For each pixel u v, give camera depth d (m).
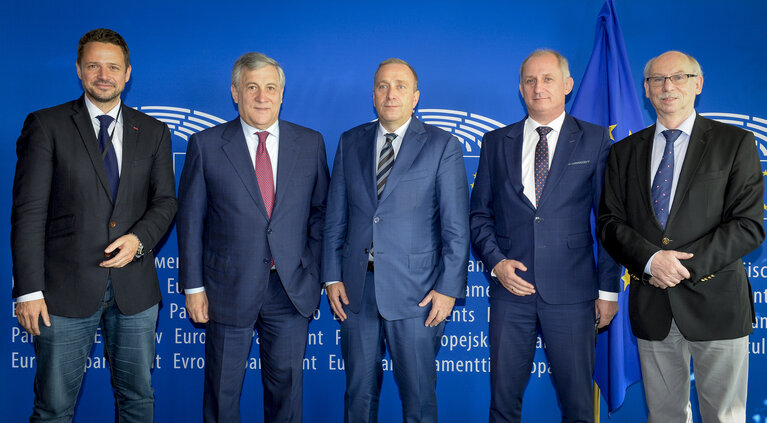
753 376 2.70
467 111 2.77
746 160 1.93
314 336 2.85
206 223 2.29
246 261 2.18
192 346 2.83
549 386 2.80
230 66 2.79
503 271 2.14
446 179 2.17
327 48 2.79
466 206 2.19
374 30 2.78
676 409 2.12
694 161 1.98
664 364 2.10
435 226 2.23
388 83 2.16
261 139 2.28
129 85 2.80
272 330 2.29
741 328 1.94
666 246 1.95
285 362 2.28
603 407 2.80
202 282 2.22
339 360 2.85
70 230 2.06
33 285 1.98
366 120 2.79
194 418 2.84
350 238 2.22
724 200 1.95
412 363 2.16
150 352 2.22
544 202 2.17
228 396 2.24
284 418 2.30
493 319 2.28
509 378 2.23
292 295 2.21
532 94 2.21
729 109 2.70
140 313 2.18
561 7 2.73
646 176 2.04
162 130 2.26
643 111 2.74
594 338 2.20
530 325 2.22
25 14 2.78
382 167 2.21
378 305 2.14
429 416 2.20
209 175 2.21
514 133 2.30
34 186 2.01
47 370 2.07
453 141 2.23
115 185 2.12
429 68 2.78
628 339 2.64
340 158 2.32
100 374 2.82
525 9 2.74
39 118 2.07
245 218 2.19
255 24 2.79
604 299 2.20
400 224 2.15
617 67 2.58
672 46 2.72
